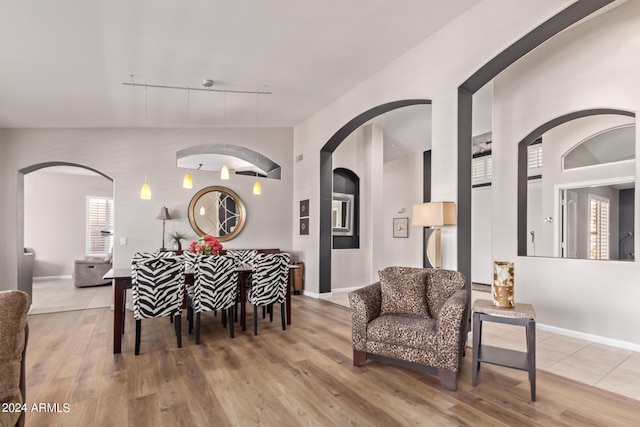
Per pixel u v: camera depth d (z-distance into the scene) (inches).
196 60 149.3
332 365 116.9
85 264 284.0
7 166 198.7
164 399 93.4
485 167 291.1
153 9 111.9
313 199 243.3
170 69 153.9
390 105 174.4
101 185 364.2
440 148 143.6
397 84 164.6
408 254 321.4
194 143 239.8
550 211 204.8
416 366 105.3
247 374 109.6
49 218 339.9
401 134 284.0
